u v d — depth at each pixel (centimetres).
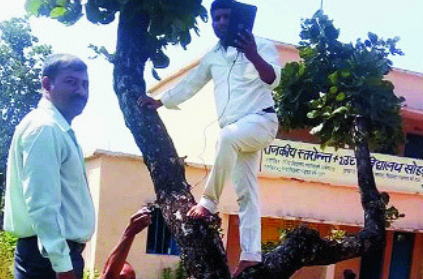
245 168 351
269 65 325
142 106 368
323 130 598
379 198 547
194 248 332
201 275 326
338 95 571
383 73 597
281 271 379
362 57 577
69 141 264
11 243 971
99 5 376
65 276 247
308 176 1496
